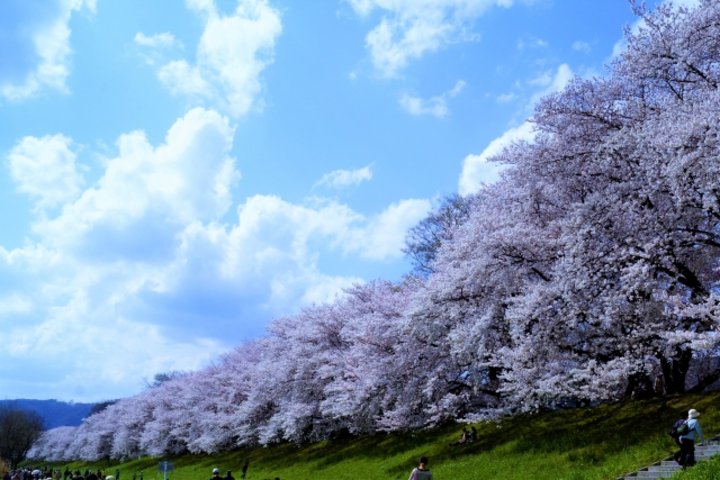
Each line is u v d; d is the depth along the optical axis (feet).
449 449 80.23
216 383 191.93
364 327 101.04
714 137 50.93
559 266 59.77
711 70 59.77
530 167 67.56
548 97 67.31
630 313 58.49
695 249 59.41
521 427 77.25
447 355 82.79
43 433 426.92
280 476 105.40
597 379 56.08
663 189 56.59
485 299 71.10
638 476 44.80
